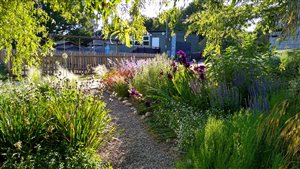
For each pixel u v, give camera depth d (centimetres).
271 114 170
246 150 202
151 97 527
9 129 296
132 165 325
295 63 424
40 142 307
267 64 453
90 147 331
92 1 181
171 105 452
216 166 212
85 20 256
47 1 261
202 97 429
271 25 460
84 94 369
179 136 348
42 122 314
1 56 1441
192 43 2850
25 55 324
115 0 177
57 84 375
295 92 184
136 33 236
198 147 257
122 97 655
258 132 178
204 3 448
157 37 2866
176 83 500
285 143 180
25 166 262
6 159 287
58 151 301
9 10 280
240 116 258
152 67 671
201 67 488
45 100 336
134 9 234
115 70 842
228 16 485
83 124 326
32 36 313
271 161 192
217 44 526
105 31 233
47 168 271
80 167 284
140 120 484
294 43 556
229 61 444
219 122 261
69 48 2612
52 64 1168
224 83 422
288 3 317
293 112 168
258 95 366
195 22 530
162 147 365
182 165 238
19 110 308
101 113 355
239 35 506
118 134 416
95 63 1336
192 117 372
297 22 315
